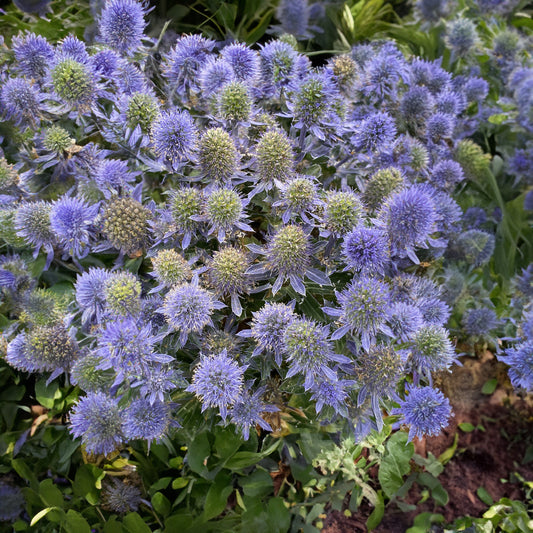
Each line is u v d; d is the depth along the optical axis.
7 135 0.31
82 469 0.30
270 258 0.24
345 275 0.27
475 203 0.42
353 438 0.30
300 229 0.24
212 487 0.29
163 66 0.32
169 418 0.26
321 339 0.23
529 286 0.39
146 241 0.26
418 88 0.36
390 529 0.32
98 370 0.27
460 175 0.37
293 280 0.24
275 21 0.42
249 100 0.27
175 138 0.25
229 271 0.24
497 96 0.46
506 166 0.43
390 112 0.36
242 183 0.27
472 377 0.38
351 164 0.31
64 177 0.31
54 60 0.29
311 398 0.24
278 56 0.30
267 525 0.29
